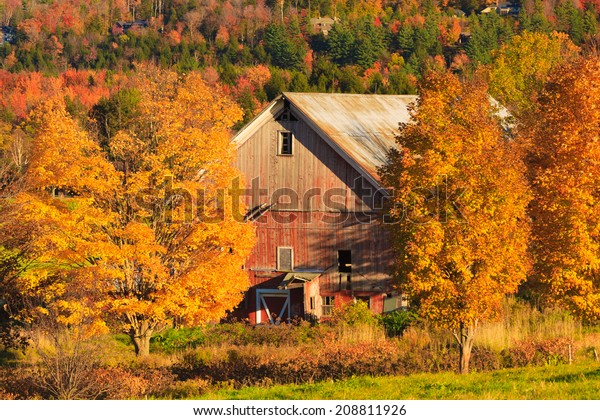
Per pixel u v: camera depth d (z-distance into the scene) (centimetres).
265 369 5838
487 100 5981
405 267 5772
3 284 6284
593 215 6053
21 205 6159
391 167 6053
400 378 5388
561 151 6269
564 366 5788
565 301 6275
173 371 6047
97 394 5088
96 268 6419
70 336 6106
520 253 5728
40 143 6531
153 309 6481
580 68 6675
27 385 5153
